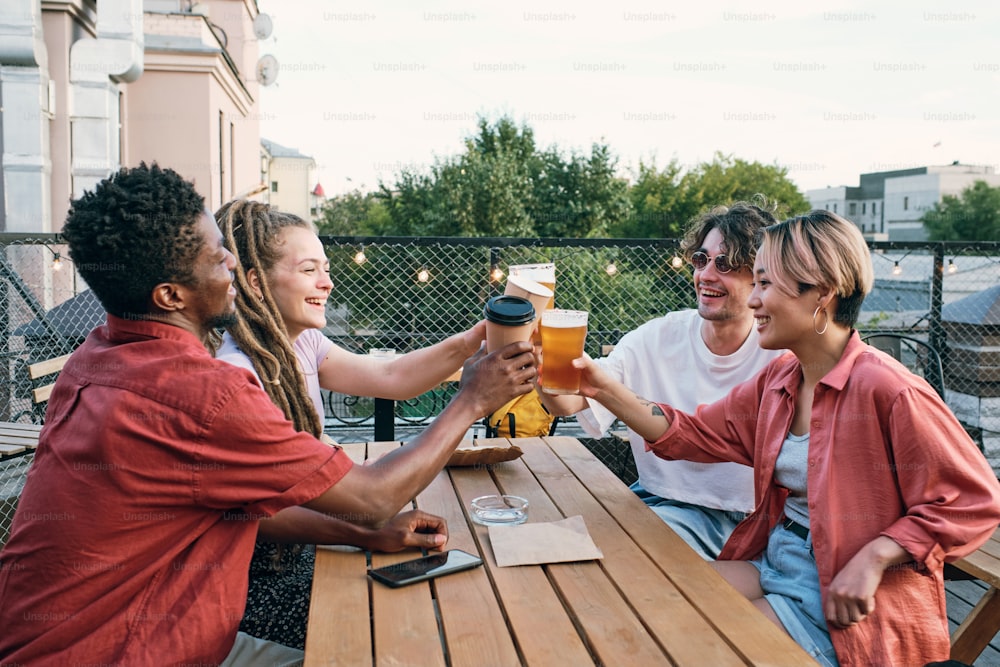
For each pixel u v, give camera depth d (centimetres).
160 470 123
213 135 1162
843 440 163
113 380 125
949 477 151
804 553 174
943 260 546
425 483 145
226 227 191
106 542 122
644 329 253
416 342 649
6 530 350
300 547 184
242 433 125
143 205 127
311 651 118
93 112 856
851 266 169
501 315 152
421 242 489
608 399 201
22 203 813
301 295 198
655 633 124
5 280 530
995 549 198
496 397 151
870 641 150
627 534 170
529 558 153
